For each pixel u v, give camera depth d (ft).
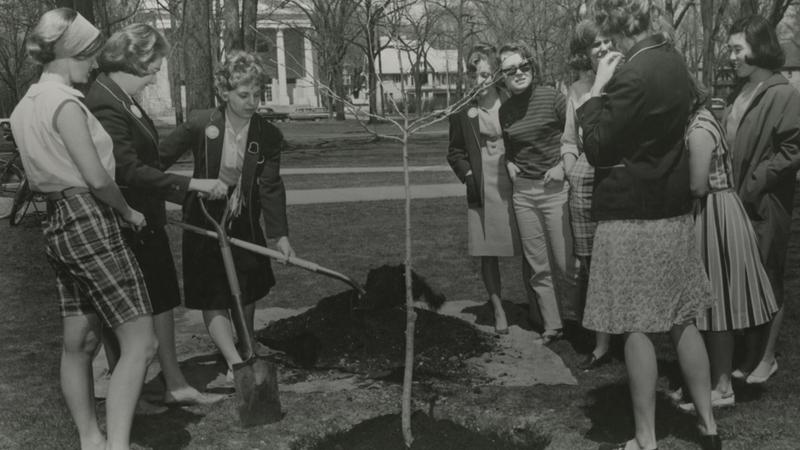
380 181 51.62
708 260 11.89
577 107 13.93
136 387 10.17
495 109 15.96
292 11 141.28
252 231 13.43
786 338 15.52
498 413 11.75
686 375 10.39
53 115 9.64
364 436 11.23
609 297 10.09
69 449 11.03
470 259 25.38
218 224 12.60
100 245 9.91
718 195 11.99
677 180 9.94
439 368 14.03
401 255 26.45
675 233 10.00
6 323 18.81
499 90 16.20
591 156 10.12
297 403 12.40
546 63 119.75
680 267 10.05
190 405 12.78
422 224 33.22
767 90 12.66
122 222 10.38
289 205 40.09
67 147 9.65
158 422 12.01
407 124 11.08
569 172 14.15
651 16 10.09
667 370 13.88
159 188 11.89
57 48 10.03
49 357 15.81
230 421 11.84
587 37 12.18
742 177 12.92
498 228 16.05
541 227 15.57
